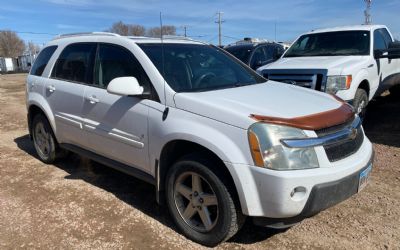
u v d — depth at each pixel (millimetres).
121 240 3717
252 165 3176
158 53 4297
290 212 3123
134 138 4105
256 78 4758
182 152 3881
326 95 4242
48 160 5855
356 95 6859
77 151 5164
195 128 3488
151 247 3598
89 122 4699
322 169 3168
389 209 4164
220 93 3850
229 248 3557
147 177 4109
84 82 4898
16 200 4637
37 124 5926
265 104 3557
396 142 6500
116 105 4289
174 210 3791
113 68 4516
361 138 3799
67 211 4320
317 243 3596
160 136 3768
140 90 3953
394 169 5277
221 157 3281
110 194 4754
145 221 4070
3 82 25781
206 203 3539
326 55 7816
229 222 3371
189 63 4367
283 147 3123
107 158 4695
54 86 5379
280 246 3568
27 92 6008
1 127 8938
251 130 3191
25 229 3951
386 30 8844
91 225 4004
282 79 7047
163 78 3945
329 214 4102
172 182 3758
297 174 3074
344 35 8055
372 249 3482
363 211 4148
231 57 5047
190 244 3639
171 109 3746
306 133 3193
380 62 7793
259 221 3320
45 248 3613
